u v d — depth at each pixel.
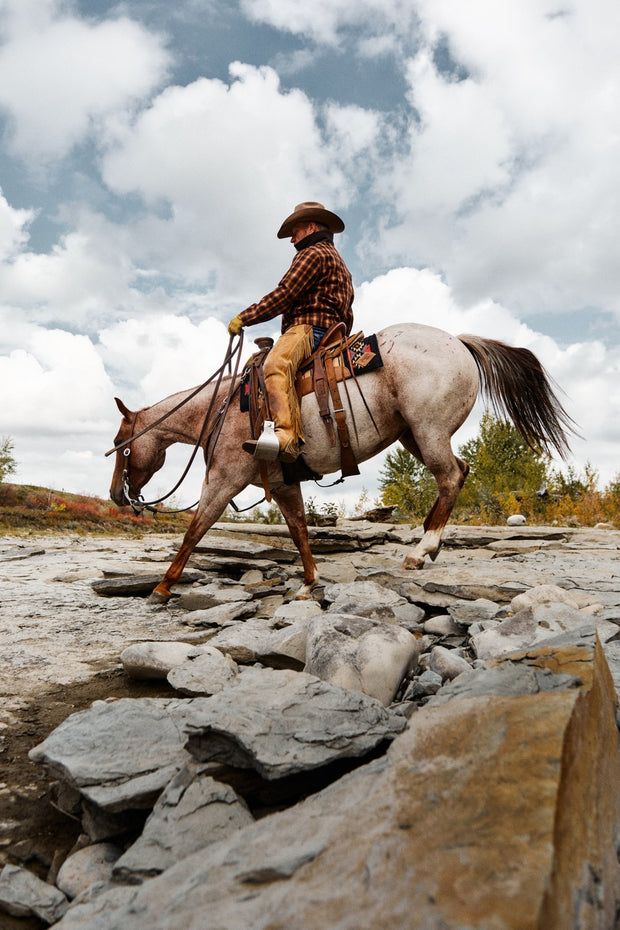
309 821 1.36
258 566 6.05
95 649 3.99
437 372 4.78
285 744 1.82
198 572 5.96
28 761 2.39
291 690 2.13
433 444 4.89
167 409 5.67
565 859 1.08
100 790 1.77
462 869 1.02
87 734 2.04
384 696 2.58
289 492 5.20
